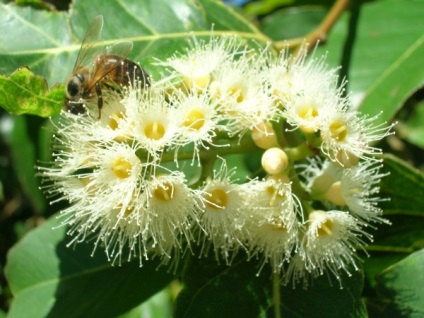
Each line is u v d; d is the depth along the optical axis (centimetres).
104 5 8
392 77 10
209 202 7
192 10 9
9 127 14
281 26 12
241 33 9
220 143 7
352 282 7
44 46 8
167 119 7
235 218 7
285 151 7
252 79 7
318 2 13
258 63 7
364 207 7
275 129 7
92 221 7
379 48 10
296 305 7
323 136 7
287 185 7
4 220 15
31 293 9
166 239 7
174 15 9
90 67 7
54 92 7
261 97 7
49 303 9
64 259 9
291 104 7
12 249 9
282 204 7
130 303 8
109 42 8
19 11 8
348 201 7
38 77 7
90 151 7
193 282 7
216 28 9
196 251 8
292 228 7
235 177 9
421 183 8
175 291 11
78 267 9
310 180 7
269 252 7
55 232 9
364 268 8
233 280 7
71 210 7
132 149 7
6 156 14
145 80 7
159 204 7
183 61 7
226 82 7
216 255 7
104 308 8
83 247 9
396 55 10
